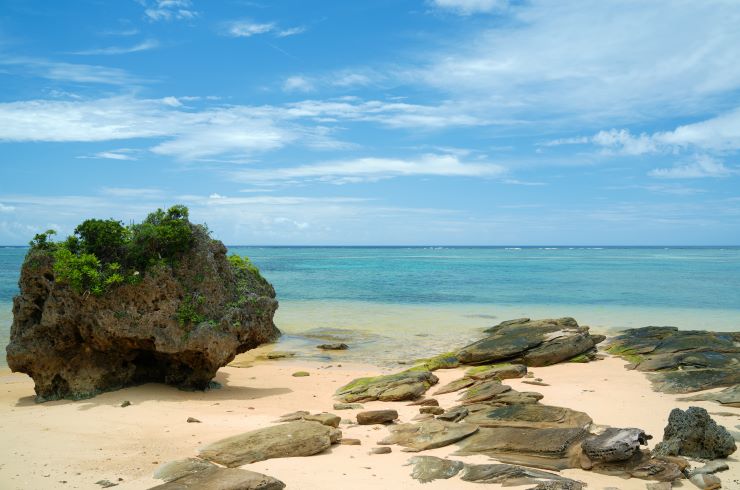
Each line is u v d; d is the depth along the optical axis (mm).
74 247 19422
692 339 25375
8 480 10945
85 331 18875
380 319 39094
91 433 14273
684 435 12375
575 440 12594
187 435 14055
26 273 19000
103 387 19609
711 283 63812
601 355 25766
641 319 38000
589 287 59844
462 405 17312
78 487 10594
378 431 14914
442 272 85250
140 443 13352
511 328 28766
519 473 11023
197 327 19359
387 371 24641
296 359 27266
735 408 16188
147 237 19453
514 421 14570
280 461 12062
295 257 155750
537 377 21797
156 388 20234
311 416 15484
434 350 29297
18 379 22891
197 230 20594
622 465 11430
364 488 10477
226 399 19172
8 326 33688
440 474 11141
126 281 18984
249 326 20891
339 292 55562
